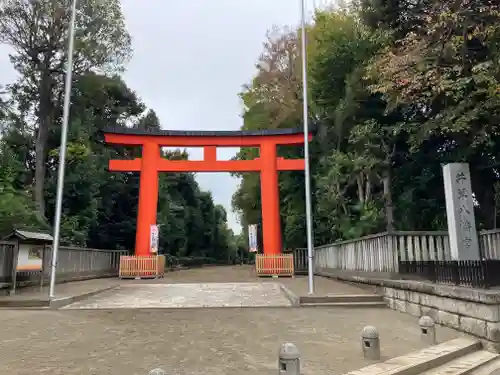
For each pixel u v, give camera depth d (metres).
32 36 26.64
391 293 11.55
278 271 23.00
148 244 22.88
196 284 18.05
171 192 45.88
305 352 6.82
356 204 21.25
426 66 12.79
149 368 5.84
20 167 25.47
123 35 28.64
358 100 19.55
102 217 31.03
